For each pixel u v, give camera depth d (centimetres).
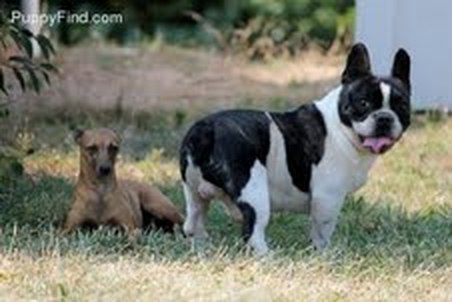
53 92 1900
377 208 1362
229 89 2080
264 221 1143
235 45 2417
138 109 1892
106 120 1809
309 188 1169
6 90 1447
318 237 1184
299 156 1158
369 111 1134
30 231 1206
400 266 1141
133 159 1589
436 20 1811
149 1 2589
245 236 1141
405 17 1809
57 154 1580
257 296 1021
